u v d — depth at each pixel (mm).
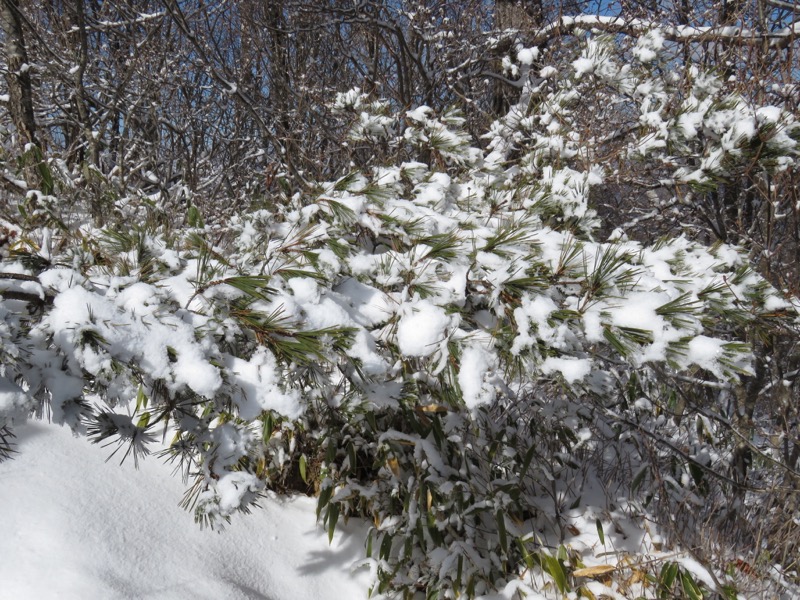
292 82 6523
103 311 1456
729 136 2900
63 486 2600
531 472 3426
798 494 3670
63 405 1388
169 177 6250
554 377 1802
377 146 3822
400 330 1821
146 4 6383
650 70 3514
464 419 3154
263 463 3119
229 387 1579
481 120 5621
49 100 6008
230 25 7094
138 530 2566
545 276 1887
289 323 1707
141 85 5961
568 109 3764
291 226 2396
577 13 6121
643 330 1695
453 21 6059
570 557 3012
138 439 1607
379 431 3119
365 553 3021
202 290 1700
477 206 2977
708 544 3131
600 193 4969
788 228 4301
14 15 3830
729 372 1635
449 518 2945
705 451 4238
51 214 2176
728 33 3949
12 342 1325
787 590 3143
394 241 2246
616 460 3885
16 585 2092
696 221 5188
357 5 5418
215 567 2607
